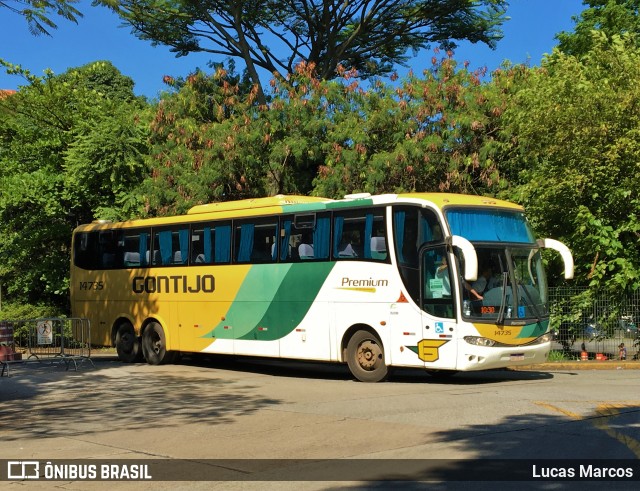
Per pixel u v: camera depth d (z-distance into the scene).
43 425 11.89
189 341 20.78
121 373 19.44
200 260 20.59
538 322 16.20
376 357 16.73
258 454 9.36
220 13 31.47
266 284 18.84
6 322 21.22
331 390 15.45
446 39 32.19
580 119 20.89
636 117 20.47
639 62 21.09
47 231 32.84
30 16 13.62
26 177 32.06
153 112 30.03
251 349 19.11
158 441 10.38
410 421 11.21
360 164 26.00
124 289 22.70
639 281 20.78
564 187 21.00
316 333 17.73
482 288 15.73
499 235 16.28
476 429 10.38
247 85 30.94
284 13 32.19
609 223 21.16
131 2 29.22
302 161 27.64
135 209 30.27
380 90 27.48
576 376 17.55
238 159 27.56
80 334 22.95
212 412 12.84
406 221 16.38
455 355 15.43
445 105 25.94
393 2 31.16
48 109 33.28
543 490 7.32
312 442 9.96
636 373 18.27
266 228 19.09
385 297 16.52
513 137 24.66
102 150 30.19
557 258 21.86
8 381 17.66
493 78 26.53
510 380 16.80
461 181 25.12
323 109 27.73
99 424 11.91
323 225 17.84
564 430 10.16
